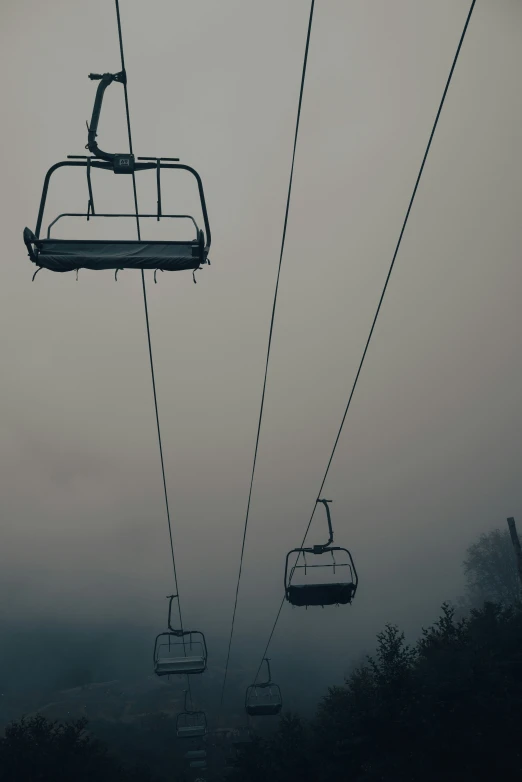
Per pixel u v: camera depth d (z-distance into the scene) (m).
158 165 7.65
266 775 28.56
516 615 29.92
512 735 22.53
